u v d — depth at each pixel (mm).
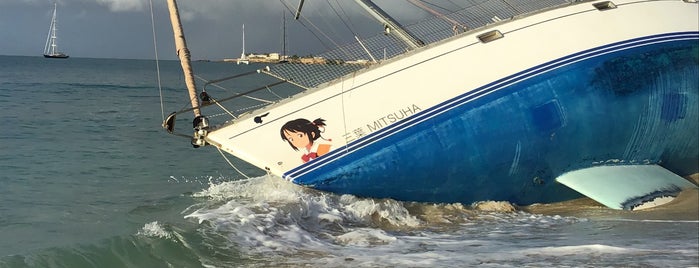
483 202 9312
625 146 9562
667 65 9680
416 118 8883
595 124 9219
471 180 9055
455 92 9000
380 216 8383
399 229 7906
